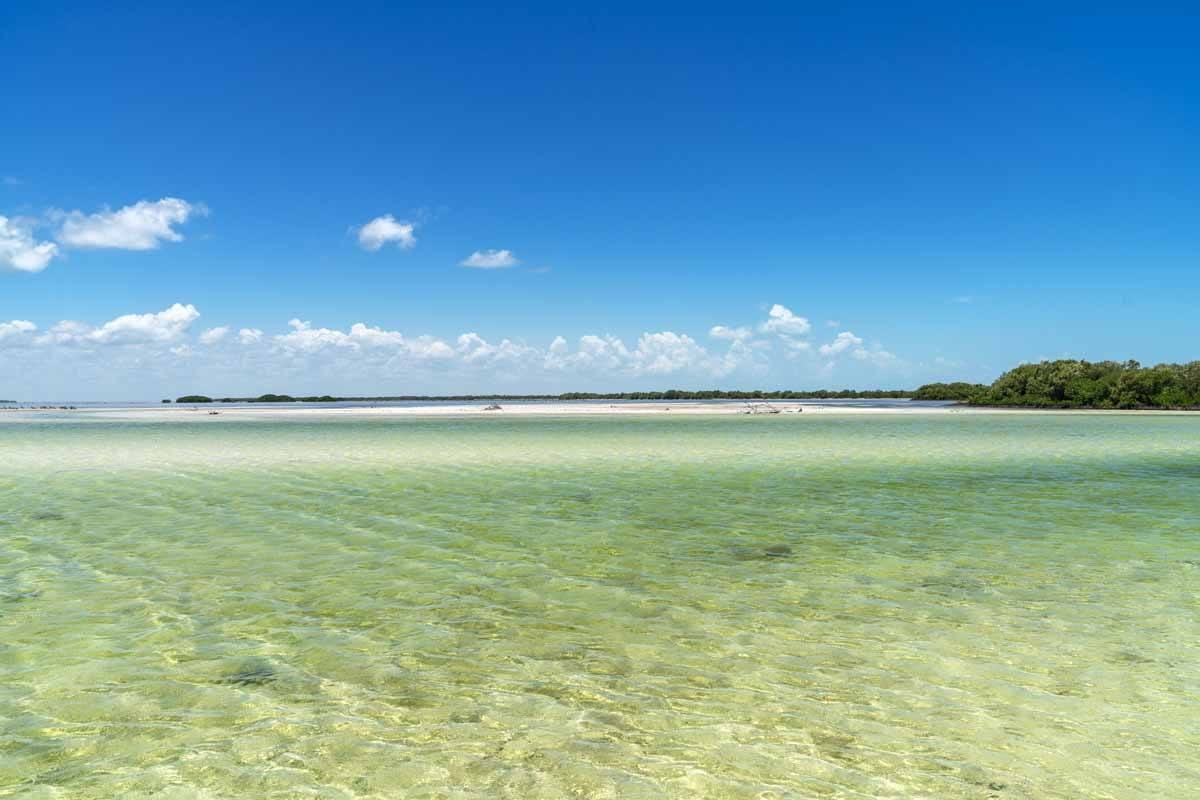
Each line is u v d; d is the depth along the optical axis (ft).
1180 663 27.76
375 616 33.47
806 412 259.80
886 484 76.07
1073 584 38.73
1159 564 42.80
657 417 228.63
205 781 19.25
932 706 24.09
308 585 38.40
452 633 31.27
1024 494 69.46
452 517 57.47
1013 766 20.24
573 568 42.14
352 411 279.28
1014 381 324.19
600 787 19.04
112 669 26.99
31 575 40.01
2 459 98.99
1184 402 284.41
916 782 19.34
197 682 25.86
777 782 19.33
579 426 179.42
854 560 44.06
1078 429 165.89
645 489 72.28
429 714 23.41
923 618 33.32
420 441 131.03
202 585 38.24
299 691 25.16
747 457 102.53
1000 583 38.99
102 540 48.83
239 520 55.98
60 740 21.49
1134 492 70.74
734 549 46.91
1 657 28.14
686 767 20.12
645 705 24.18
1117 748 21.26
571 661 28.12
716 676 26.66
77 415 250.16
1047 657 28.45
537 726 22.58
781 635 31.09
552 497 67.41
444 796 18.58
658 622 32.83
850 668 27.43
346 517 57.31
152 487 73.00
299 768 19.95
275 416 241.96
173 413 265.34
